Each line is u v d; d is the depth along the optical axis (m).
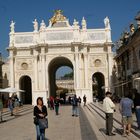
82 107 66.88
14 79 86.06
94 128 27.38
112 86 83.44
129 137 20.86
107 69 84.62
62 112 51.75
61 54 83.81
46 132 25.27
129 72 62.22
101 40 85.25
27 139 21.72
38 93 82.62
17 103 48.50
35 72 84.38
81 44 83.81
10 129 28.45
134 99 22.91
